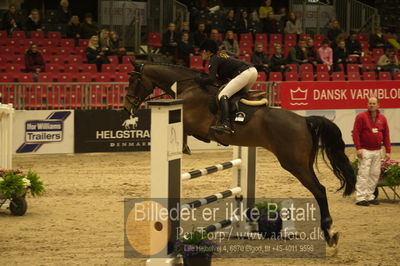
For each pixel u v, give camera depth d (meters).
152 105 8.12
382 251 9.59
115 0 26.91
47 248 9.45
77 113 18.23
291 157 9.63
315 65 24.91
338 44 26.03
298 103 19.34
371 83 20.02
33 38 24.20
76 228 10.71
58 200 13.02
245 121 9.80
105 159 17.92
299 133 9.62
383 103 20.20
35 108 18.48
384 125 13.04
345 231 10.83
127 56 23.39
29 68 21.56
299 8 30.11
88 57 22.72
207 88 10.27
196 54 24.50
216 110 10.05
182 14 27.72
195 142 19.44
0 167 12.33
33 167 16.59
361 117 12.89
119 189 14.20
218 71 10.33
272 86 19.55
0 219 11.35
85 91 18.72
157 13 27.58
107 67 22.31
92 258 8.98
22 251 9.27
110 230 10.59
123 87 19.02
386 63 26.12
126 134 18.77
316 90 19.47
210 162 17.81
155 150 8.17
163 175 8.16
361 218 11.81
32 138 17.88
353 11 31.17
